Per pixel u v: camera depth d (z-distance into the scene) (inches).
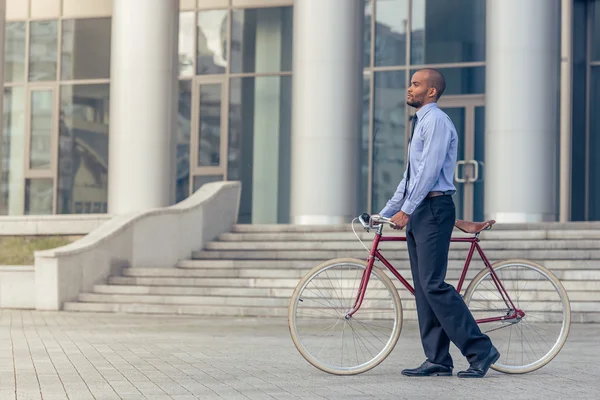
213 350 456.4
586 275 713.0
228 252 899.4
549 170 971.9
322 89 1023.6
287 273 794.8
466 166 1212.5
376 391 305.1
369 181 1246.3
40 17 1411.2
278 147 1310.3
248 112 1320.1
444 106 1230.3
